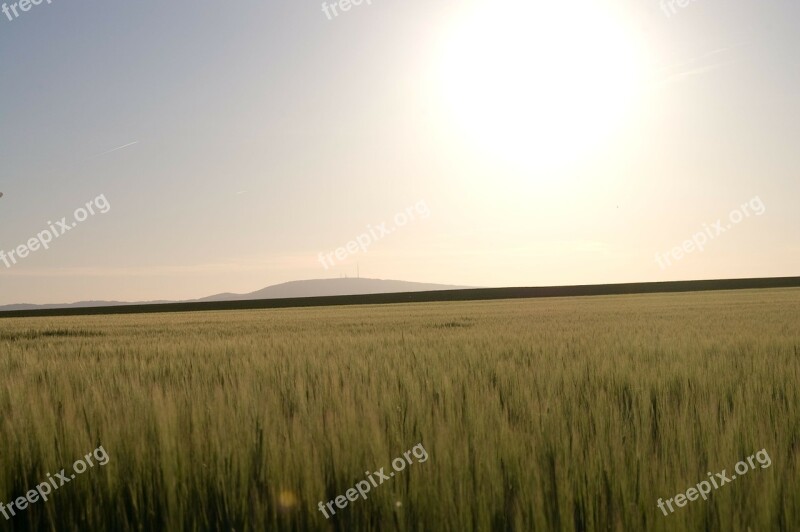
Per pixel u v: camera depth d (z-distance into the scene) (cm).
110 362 1305
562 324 2444
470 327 2417
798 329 1898
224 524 437
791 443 573
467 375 935
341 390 784
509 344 1528
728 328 1983
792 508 421
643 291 9194
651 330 1936
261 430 542
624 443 538
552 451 510
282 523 429
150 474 482
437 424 554
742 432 564
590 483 451
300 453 489
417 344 1583
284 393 774
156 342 2105
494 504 428
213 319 4609
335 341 1755
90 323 4544
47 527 457
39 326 4288
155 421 567
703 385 837
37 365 1245
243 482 462
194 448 513
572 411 654
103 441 534
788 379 880
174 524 438
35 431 558
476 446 502
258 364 1148
